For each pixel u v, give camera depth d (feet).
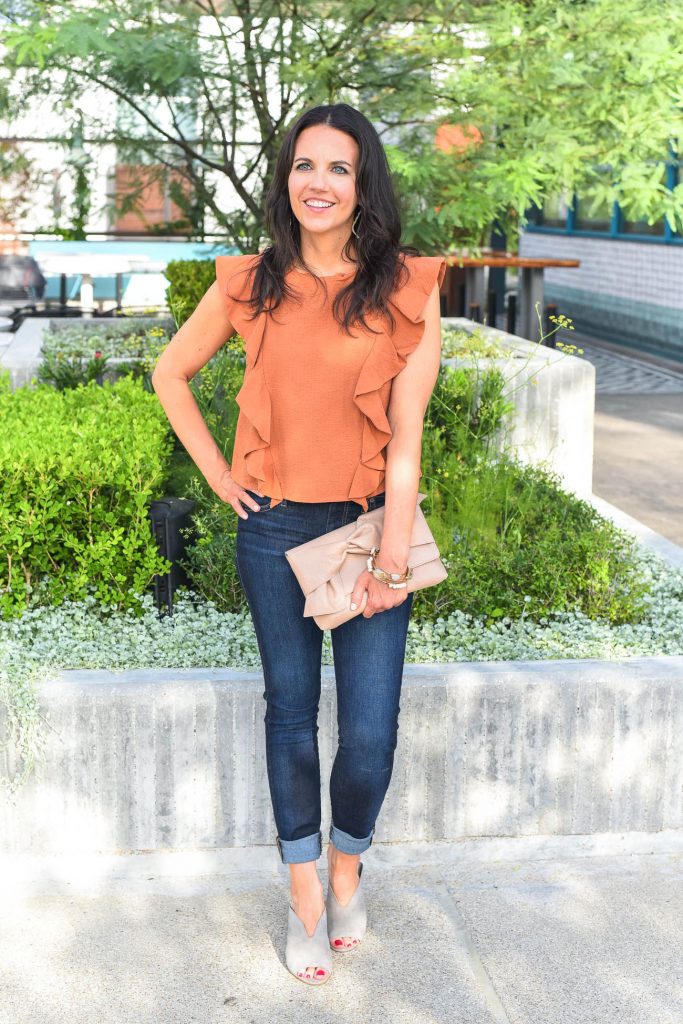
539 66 22.75
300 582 8.33
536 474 17.62
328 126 8.09
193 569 13.21
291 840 8.97
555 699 10.46
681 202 23.35
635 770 10.68
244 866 10.43
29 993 8.69
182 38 23.43
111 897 9.98
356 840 9.04
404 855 10.57
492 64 23.86
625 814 10.75
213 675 10.44
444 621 12.43
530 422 20.48
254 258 8.50
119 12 22.31
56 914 9.73
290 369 8.23
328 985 8.82
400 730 10.39
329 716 10.36
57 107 28.86
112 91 27.63
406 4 22.57
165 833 10.41
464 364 20.59
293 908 9.08
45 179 40.91
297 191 8.07
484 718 10.44
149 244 47.78
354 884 9.27
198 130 31.48
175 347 8.80
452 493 14.56
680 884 10.25
